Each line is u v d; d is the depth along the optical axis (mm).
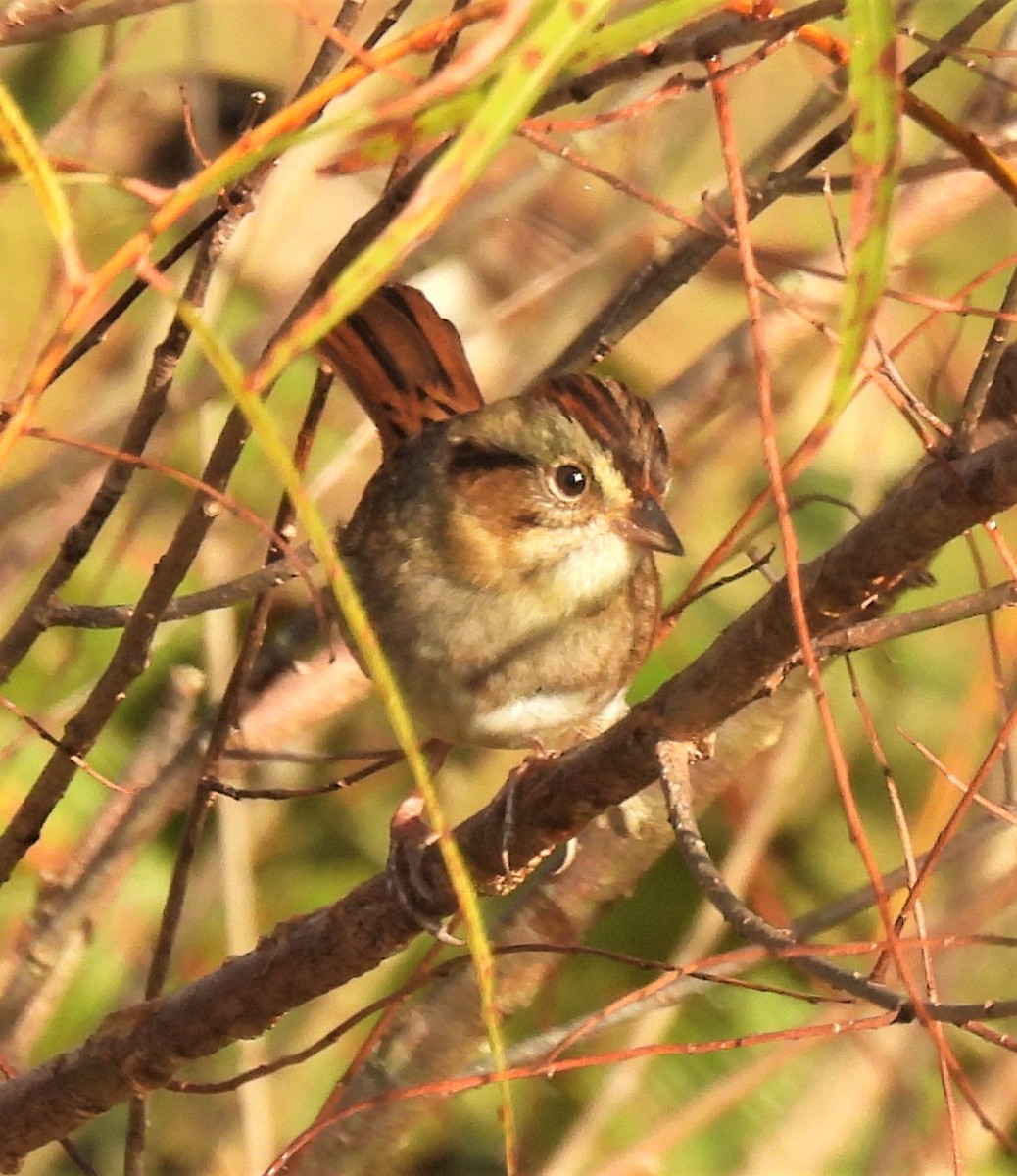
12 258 3770
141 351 3711
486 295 3775
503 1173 3729
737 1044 3557
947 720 3764
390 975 3748
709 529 3768
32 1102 3623
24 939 3672
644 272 3658
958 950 3707
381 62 3521
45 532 3699
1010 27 3660
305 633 3680
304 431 3629
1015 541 3777
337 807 3756
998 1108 3703
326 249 3758
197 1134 3730
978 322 3748
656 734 3566
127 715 3736
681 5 3516
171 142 3748
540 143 3570
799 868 3754
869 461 3707
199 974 3729
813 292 3695
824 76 3621
